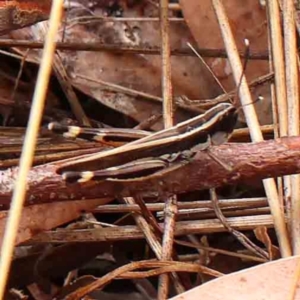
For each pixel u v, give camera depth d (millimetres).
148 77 258
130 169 197
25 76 262
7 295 226
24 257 229
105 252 236
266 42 250
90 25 264
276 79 227
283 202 221
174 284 218
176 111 254
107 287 237
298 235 212
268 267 197
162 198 214
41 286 231
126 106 257
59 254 231
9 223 175
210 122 196
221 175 201
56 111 257
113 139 199
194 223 226
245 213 229
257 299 195
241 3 251
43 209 216
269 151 202
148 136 196
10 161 227
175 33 262
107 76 259
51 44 177
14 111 256
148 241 223
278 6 233
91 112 262
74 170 195
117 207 228
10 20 204
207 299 195
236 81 229
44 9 206
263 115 248
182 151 198
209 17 252
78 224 231
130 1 269
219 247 241
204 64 252
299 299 195
